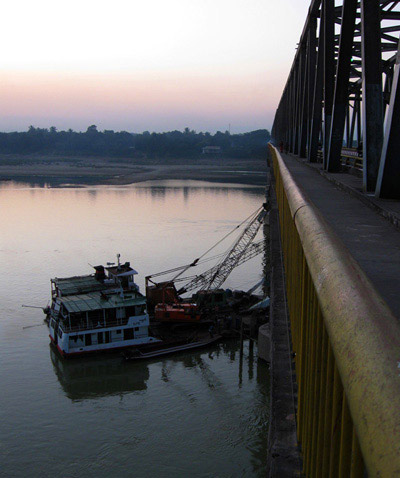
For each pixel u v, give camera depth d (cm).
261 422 2667
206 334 3969
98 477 2227
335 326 200
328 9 1989
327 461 306
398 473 107
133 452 2405
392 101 861
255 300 4600
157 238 7119
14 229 8000
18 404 2858
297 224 470
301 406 518
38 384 3122
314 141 2958
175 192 14275
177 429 2603
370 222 801
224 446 2447
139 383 3188
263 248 5803
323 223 371
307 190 1438
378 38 1066
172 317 4088
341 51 1509
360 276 224
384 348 149
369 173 1116
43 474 2250
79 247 6581
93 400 2934
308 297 469
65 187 16112
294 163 3394
